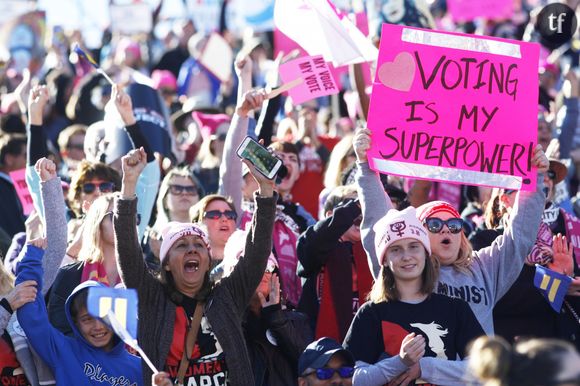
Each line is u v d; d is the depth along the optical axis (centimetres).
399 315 1387
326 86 1830
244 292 1391
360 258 1630
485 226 1802
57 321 1502
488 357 866
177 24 3981
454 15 3058
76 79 3478
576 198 2253
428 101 1516
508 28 3591
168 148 2239
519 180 1522
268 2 3259
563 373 847
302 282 1725
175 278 1384
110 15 3656
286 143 1969
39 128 1756
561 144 2270
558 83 2944
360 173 1514
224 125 2347
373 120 1512
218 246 1698
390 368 1333
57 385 1353
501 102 1526
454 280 1486
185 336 1366
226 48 3042
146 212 1783
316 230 1588
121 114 1797
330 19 1853
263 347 1445
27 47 3516
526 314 1603
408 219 1406
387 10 2423
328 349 1280
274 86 1972
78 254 1628
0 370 1395
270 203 1388
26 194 1969
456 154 1516
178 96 3447
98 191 1844
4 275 1448
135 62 3388
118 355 1377
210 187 2303
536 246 1617
